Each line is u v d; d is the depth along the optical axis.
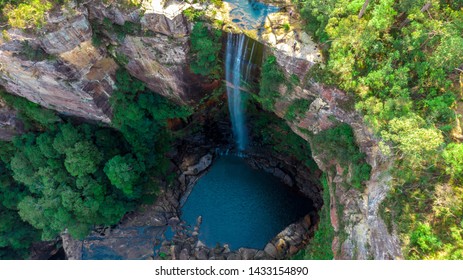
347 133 28.75
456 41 21.23
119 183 37.59
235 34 29.97
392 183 23.61
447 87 24.56
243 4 30.98
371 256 25.61
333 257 30.97
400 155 23.52
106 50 33.53
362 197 27.80
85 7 29.12
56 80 32.38
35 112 38.12
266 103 35.19
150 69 34.91
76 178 39.72
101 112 37.34
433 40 23.78
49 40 28.30
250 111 40.47
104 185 39.59
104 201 39.62
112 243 43.03
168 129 42.38
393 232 22.81
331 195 32.12
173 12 28.94
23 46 28.31
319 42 28.27
